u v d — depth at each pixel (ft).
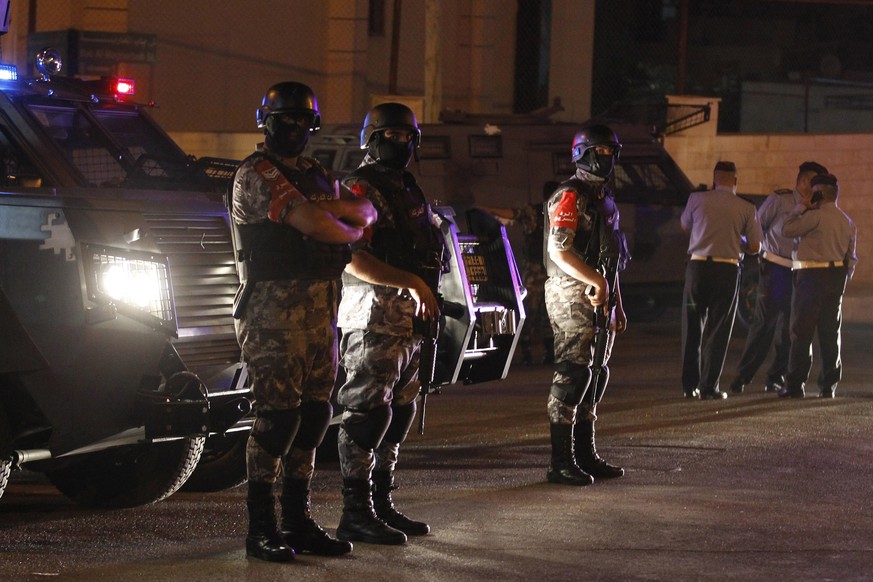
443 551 22.40
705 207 41.24
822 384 42.91
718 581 20.84
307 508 22.13
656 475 29.60
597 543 23.15
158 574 20.68
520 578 20.77
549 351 49.29
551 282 28.12
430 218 22.97
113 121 32.07
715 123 75.56
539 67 94.79
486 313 28.63
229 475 27.61
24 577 20.47
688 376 42.01
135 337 22.16
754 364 43.39
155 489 25.39
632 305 61.31
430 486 28.12
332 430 30.37
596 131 27.37
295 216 20.16
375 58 87.51
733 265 41.24
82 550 22.34
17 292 22.66
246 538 21.91
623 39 96.27
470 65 91.97
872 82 97.81
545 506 26.13
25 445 22.33
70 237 22.03
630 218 57.77
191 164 30.89
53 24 72.33
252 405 23.52
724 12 98.73
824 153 76.89
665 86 97.09
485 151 57.21
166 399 22.04
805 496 27.53
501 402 40.75
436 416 38.06
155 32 77.10
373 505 23.49
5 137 28.32
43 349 22.21
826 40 101.91
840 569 21.70
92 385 21.89
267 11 81.71
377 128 22.47
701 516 25.43
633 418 37.93
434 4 67.97
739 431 35.76
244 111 81.15
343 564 21.40
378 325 22.34
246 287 20.75
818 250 41.68
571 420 28.45
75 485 26.07
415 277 22.20
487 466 30.55
